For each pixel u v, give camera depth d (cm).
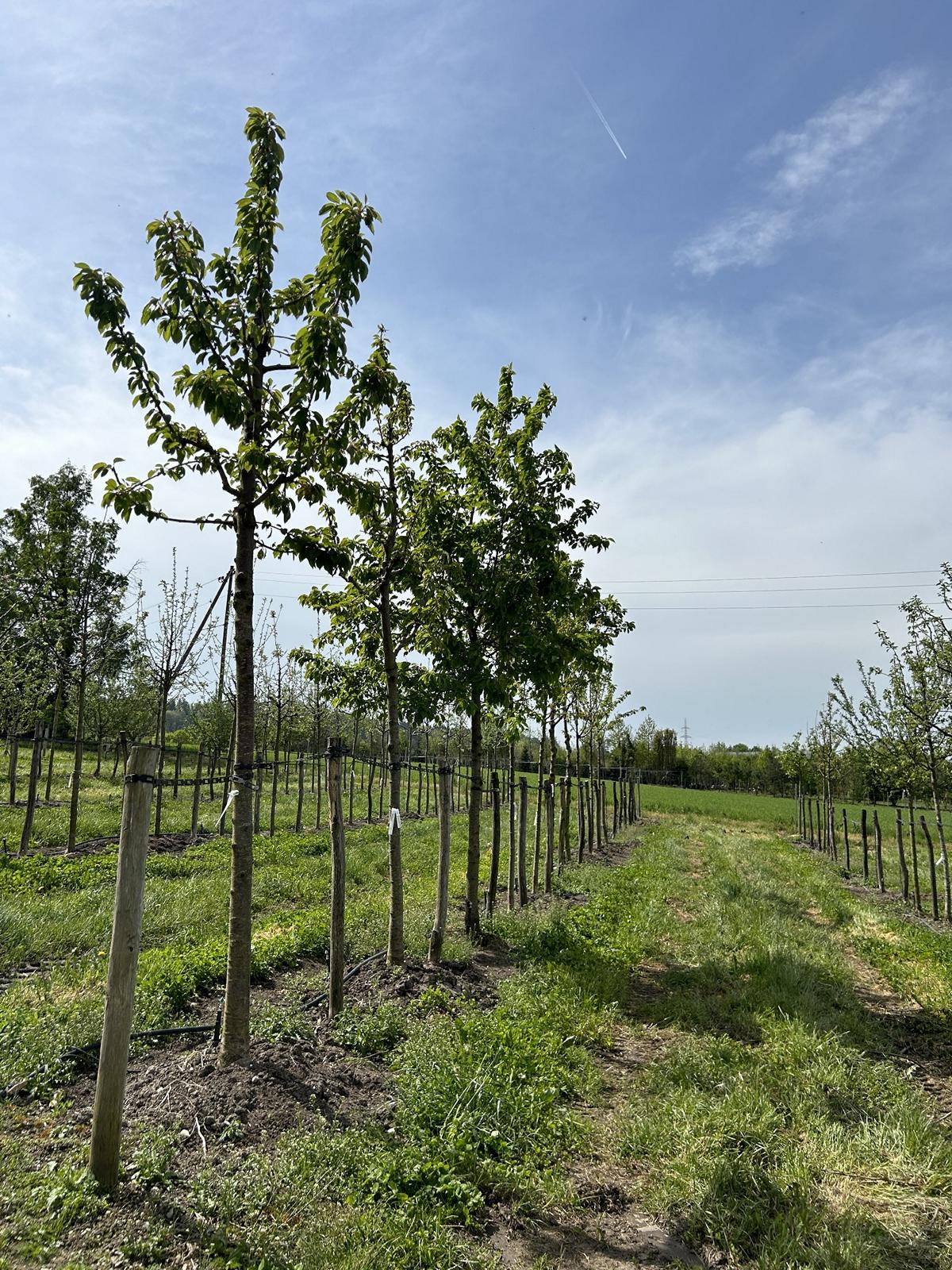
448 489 1021
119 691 2794
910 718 1547
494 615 994
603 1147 526
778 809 4869
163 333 552
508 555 1015
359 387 609
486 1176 466
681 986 885
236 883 548
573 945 983
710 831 3192
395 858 848
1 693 1716
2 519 2845
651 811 4228
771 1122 540
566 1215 450
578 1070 629
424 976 804
